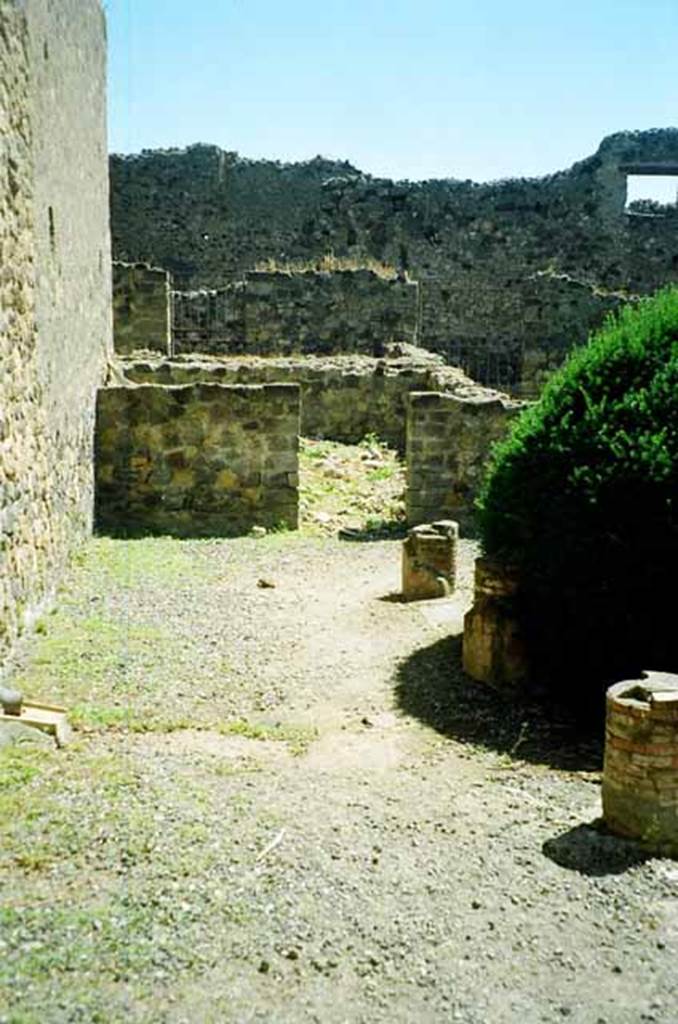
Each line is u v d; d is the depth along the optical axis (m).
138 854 4.40
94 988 3.51
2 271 7.20
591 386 7.21
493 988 3.72
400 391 17.72
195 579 10.24
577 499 6.79
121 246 27.16
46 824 4.61
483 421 13.04
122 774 5.26
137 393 12.74
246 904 4.10
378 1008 3.56
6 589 7.13
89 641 7.79
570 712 6.88
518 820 5.11
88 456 12.03
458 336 28.23
